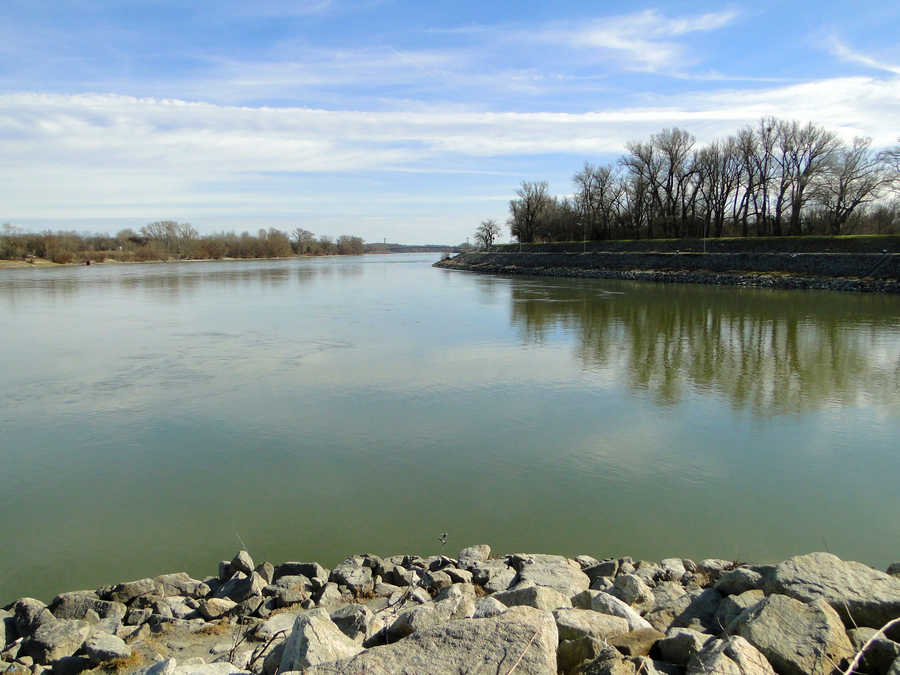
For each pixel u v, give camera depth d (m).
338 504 10.91
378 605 7.29
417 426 14.78
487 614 5.11
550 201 97.94
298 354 23.23
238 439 13.97
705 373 19.95
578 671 4.25
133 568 9.06
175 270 87.38
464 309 37.44
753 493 11.31
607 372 20.16
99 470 12.37
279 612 7.10
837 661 4.26
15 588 8.56
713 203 68.75
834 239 50.06
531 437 14.04
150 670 4.50
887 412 15.87
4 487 11.64
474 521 10.30
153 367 20.95
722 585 6.02
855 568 5.57
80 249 111.19
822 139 57.53
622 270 64.19
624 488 11.50
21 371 20.36
